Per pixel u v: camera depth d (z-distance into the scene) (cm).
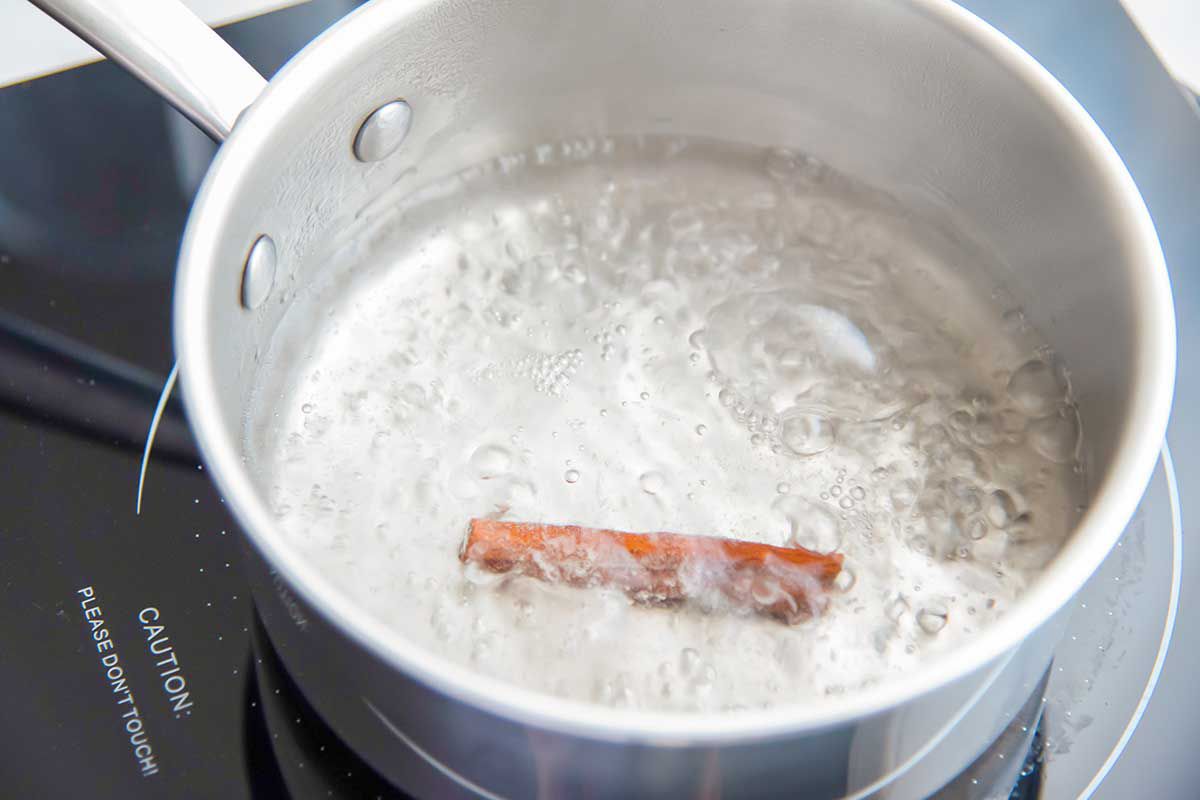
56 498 39
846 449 41
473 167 45
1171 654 37
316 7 46
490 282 44
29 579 38
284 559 32
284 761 36
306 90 38
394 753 35
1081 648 37
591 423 41
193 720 36
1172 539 39
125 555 38
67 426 40
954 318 44
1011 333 43
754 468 41
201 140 45
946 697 32
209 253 36
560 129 45
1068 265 40
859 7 40
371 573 39
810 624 38
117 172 44
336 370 43
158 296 42
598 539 38
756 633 38
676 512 40
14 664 37
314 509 40
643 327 43
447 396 42
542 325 43
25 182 44
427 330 43
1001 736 36
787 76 43
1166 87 46
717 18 42
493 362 43
